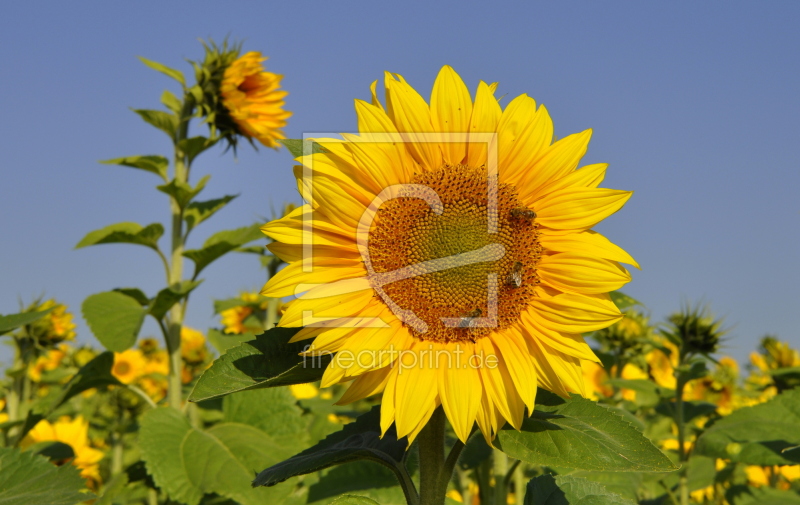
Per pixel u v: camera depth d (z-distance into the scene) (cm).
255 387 49
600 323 51
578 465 46
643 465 46
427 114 51
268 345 50
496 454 69
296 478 79
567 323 51
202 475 77
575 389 50
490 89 54
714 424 76
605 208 52
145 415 82
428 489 50
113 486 84
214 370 49
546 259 52
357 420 56
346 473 75
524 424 49
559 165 52
